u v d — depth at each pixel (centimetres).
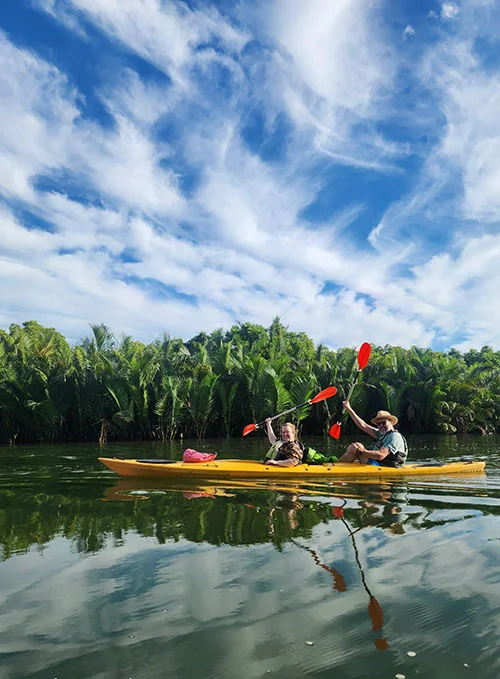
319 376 2305
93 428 2072
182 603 207
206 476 620
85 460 927
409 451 1094
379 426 707
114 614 198
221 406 2202
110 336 2130
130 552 277
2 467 783
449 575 236
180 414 2009
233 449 1195
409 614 195
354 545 287
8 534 319
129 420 1914
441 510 388
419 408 2320
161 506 413
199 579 234
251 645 173
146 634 181
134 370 1966
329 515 371
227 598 212
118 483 566
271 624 188
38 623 191
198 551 277
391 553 270
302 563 255
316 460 676
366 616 194
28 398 1936
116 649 171
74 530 329
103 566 254
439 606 202
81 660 164
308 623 189
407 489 504
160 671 157
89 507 411
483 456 941
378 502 426
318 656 166
